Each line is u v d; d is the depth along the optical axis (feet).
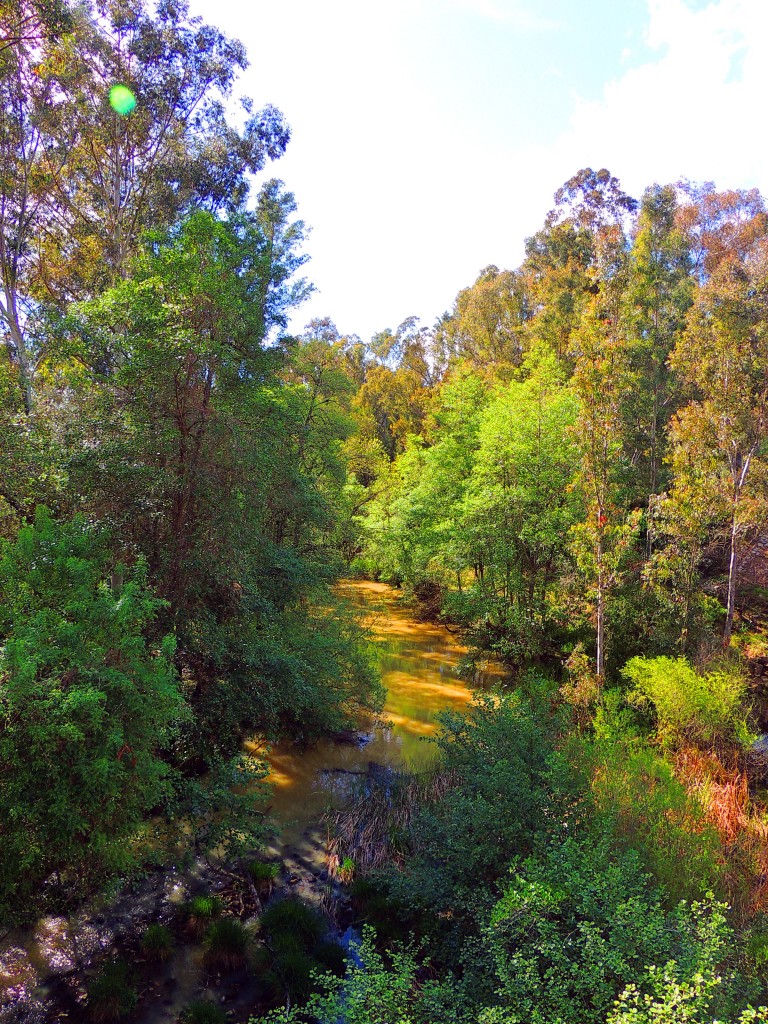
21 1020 19.49
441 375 146.20
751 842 25.81
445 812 25.02
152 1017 20.01
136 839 23.25
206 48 60.95
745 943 18.16
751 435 43.91
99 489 29.32
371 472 115.55
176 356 29.40
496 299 118.21
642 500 66.54
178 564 30.30
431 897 21.77
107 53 56.75
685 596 44.78
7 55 51.44
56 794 16.97
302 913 24.25
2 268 58.23
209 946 22.75
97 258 63.52
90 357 32.37
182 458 30.86
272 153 68.33
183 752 31.27
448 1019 15.48
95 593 21.45
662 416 68.95
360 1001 15.43
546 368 67.31
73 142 59.11
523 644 52.42
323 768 38.34
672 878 20.81
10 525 31.53
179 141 64.03
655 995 13.51
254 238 40.93
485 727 25.82
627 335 44.52
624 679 44.50
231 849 26.17
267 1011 20.43
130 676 19.30
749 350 42.45
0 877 17.52
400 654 64.34
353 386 65.98
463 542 56.49
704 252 98.94
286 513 48.42
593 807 23.13
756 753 34.58
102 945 22.85
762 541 53.01
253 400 36.06
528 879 19.04
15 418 31.94
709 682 36.86
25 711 16.51
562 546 51.72
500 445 55.42
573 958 16.24
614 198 105.70
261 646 33.40
